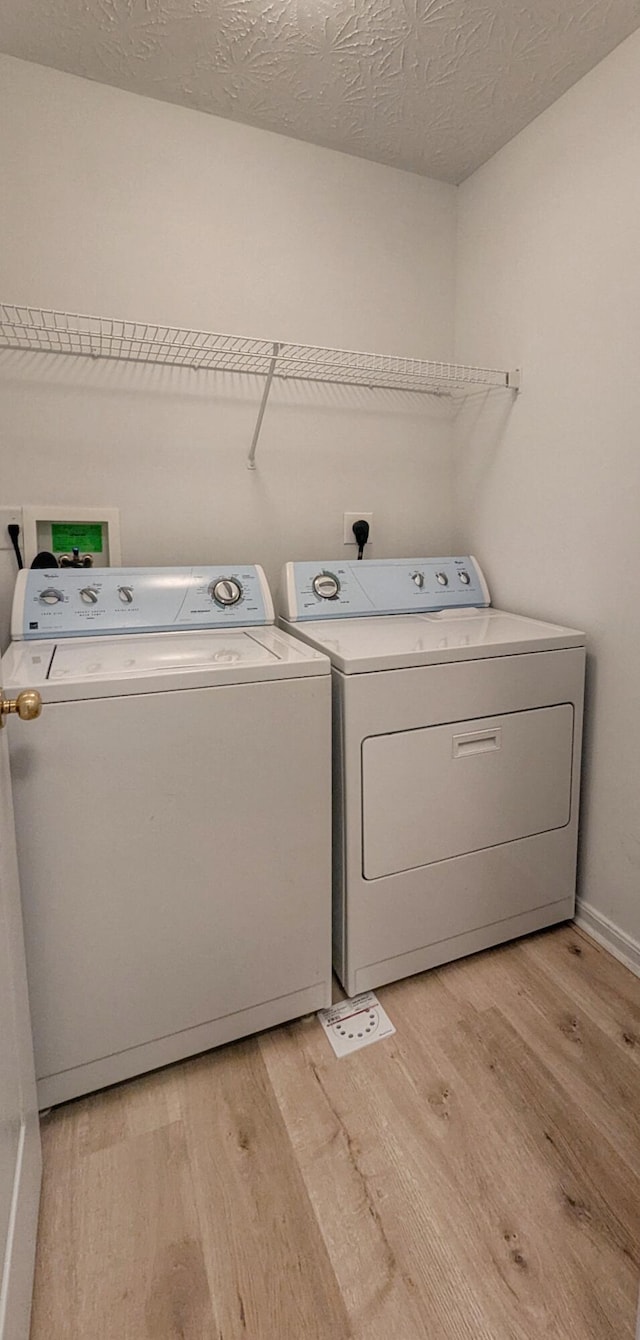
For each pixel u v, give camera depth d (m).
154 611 1.52
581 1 1.28
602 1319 0.86
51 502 1.61
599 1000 1.44
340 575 1.78
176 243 1.64
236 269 1.72
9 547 1.58
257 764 1.21
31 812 1.04
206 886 1.21
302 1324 0.86
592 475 1.56
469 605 1.92
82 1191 1.03
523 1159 1.08
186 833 1.17
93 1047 1.17
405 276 1.94
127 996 1.18
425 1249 0.95
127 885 1.14
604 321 1.48
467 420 2.03
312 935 1.34
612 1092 1.20
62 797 1.06
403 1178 1.05
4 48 1.41
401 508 2.06
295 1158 1.09
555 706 1.55
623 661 1.52
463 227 1.97
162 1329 0.86
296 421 1.87
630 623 1.49
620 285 1.43
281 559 1.91
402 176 1.90
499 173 1.79
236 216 1.70
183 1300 0.89
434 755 1.40
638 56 1.34
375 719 1.31
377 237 1.88
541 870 1.62
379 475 2.01
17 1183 0.83
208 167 1.65
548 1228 0.97
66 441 1.60
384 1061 1.28
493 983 1.50
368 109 1.61
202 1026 1.26
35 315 1.52
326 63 1.45
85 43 1.40
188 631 1.53
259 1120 1.16
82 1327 0.86
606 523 1.53
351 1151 1.10
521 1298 0.89
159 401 1.69
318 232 1.80
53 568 1.53
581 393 1.57
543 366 1.69
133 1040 1.20
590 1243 0.95
